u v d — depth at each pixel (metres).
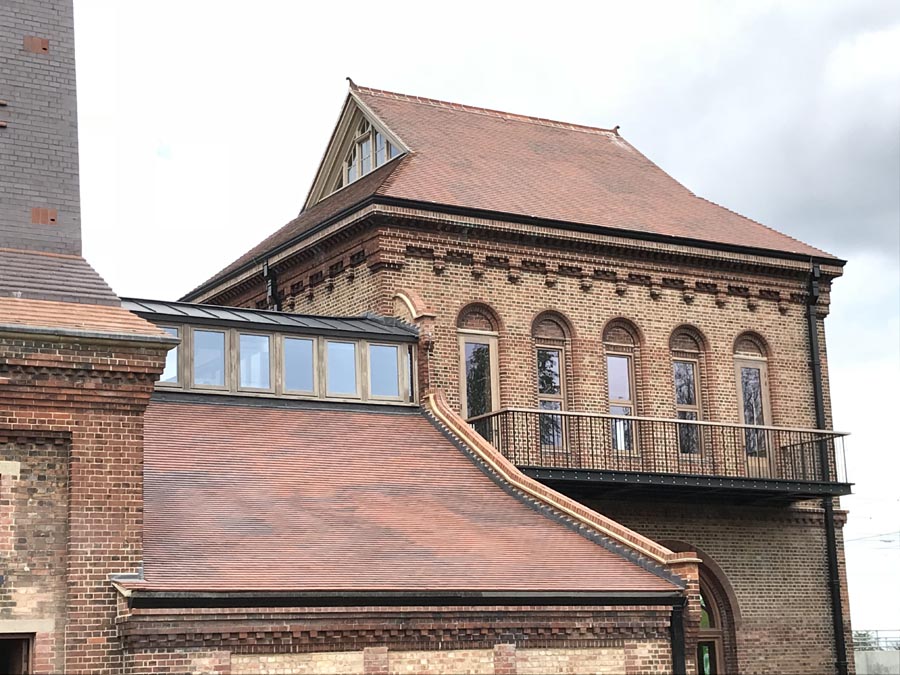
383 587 17.80
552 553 20.61
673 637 20.19
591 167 32.38
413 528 20.33
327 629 17.47
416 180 27.78
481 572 19.16
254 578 17.20
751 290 30.31
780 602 29.22
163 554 17.47
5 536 16.36
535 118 34.12
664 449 28.44
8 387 16.55
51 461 16.84
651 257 29.11
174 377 23.55
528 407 27.19
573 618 19.38
